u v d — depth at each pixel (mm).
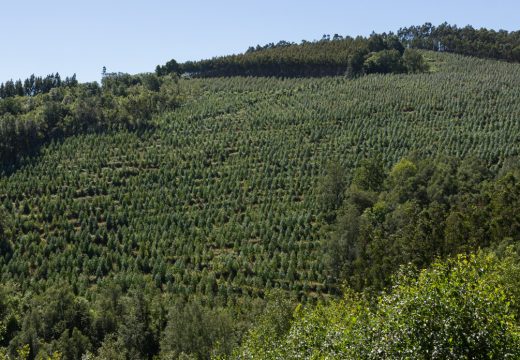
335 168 81625
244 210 83562
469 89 127125
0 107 134000
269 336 35188
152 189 91875
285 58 174375
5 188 92875
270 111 130625
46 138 116938
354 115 119562
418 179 75062
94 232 79688
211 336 50094
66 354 51281
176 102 142250
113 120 126438
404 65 162500
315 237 72312
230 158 103875
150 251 72188
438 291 17906
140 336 54906
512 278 29203
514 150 85188
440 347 17000
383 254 56688
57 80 176875
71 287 63969
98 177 98750
